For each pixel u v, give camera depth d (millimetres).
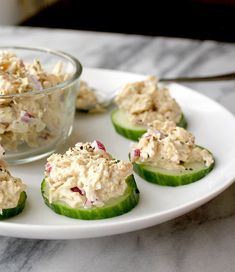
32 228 309
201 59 577
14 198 327
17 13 979
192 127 428
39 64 393
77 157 345
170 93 463
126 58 579
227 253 326
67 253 326
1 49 435
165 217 321
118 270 314
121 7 1103
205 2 1098
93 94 459
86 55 583
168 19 1067
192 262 320
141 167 369
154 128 387
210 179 366
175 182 362
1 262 320
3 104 362
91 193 327
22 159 382
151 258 322
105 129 435
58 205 333
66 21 1038
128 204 337
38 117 372
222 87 520
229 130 416
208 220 350
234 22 1043
